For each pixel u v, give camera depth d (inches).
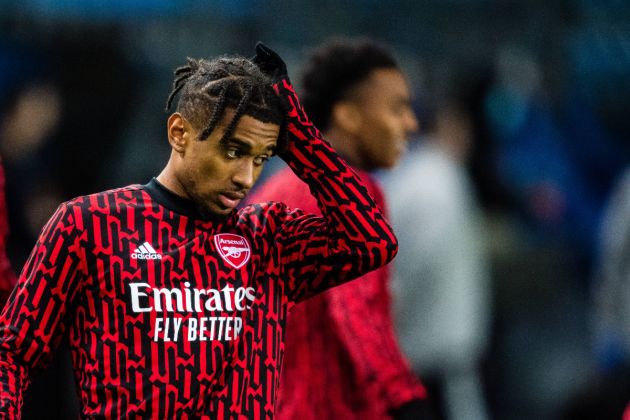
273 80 513.7
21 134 965.8
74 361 500.4
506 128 1288.1
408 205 877.2
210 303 499.2
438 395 880.9
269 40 1130.0
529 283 1155.3
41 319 491.8
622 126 1320.1
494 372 1142.3
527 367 1158.3
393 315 871.7
